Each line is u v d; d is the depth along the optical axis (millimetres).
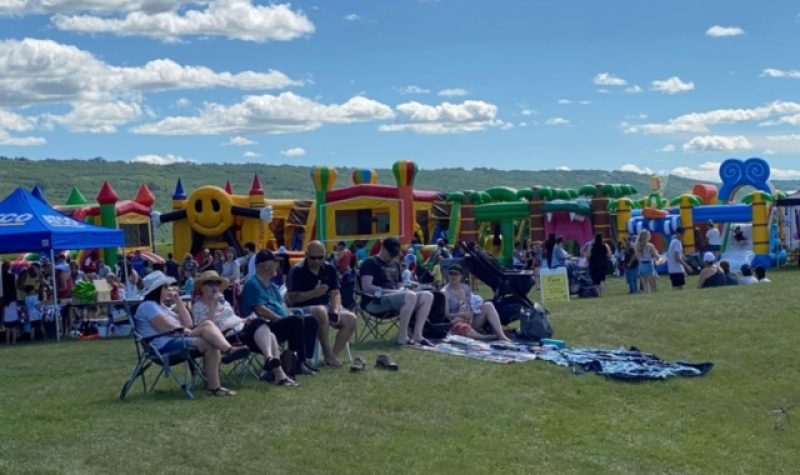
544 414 10617
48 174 121000
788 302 16953
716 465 9547
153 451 8477
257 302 11500
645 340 14547
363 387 11008
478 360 12672
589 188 35469
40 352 16562
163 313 10453
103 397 10414
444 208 37812
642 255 22062
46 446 8523
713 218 32312
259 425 9359
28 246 18984
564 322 15594
